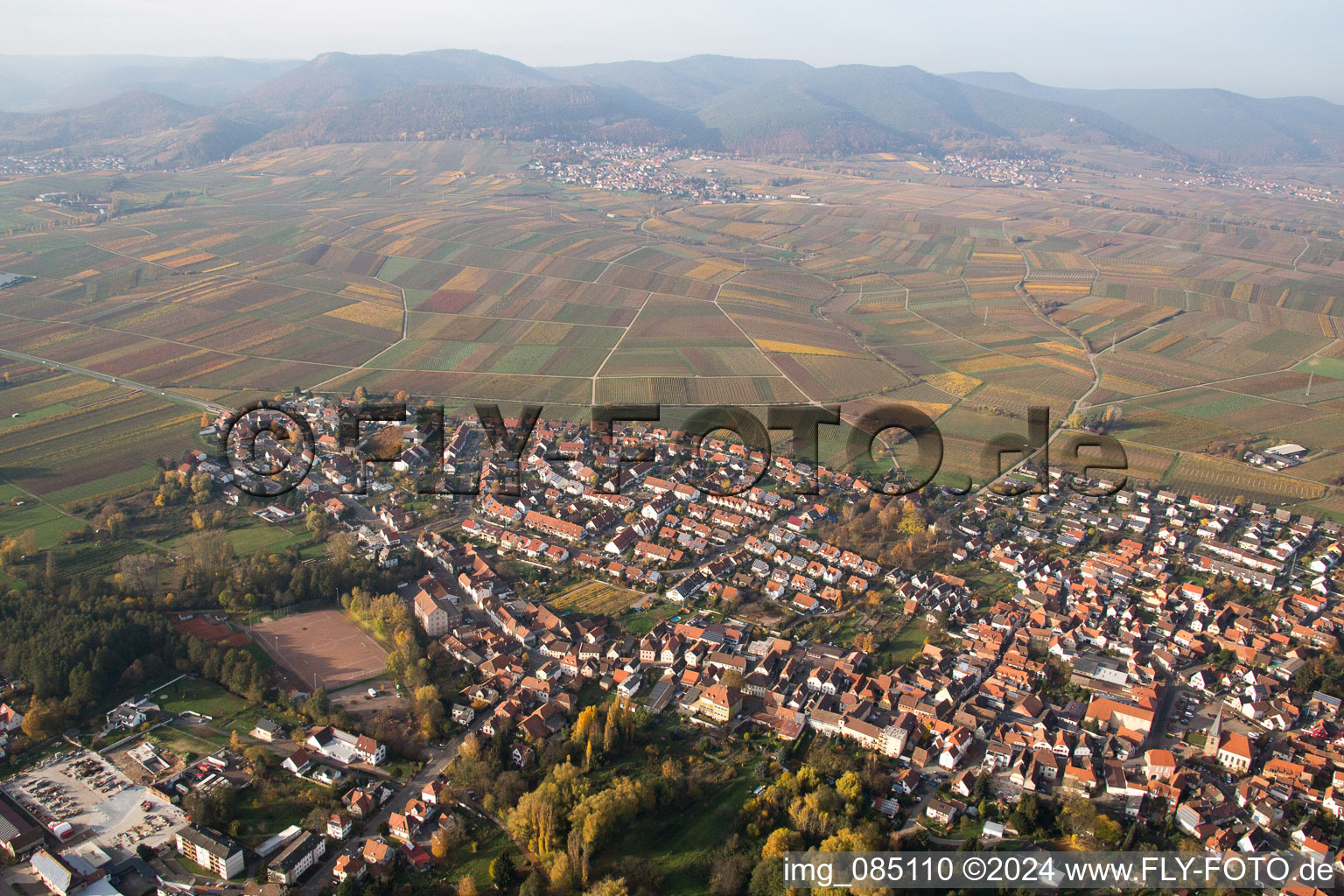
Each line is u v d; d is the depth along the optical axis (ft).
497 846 640.17
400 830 640.58
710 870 620.49
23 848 615.57
